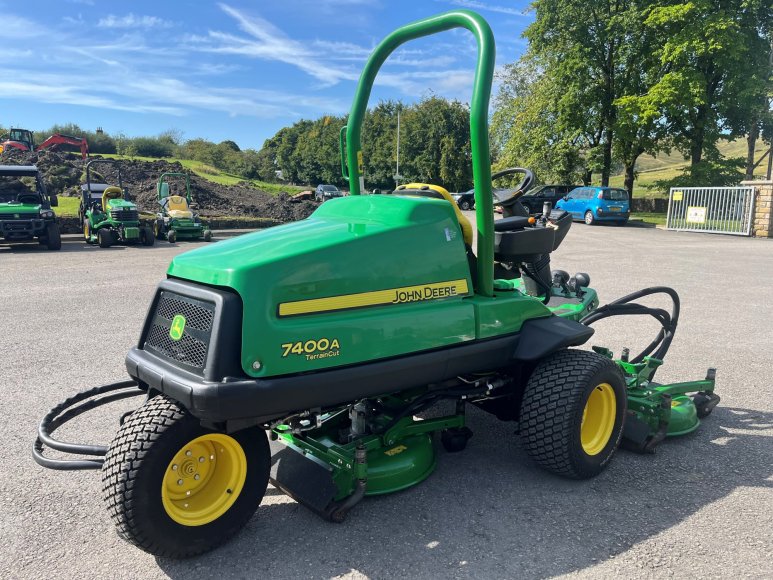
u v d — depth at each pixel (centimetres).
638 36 2684
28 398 455
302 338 260
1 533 284
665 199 3312
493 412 391
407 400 344
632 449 375
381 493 313
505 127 3769
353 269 278
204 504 268
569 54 2830
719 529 289
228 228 2180
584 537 282
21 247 1548
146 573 254
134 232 1584
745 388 493
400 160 5747
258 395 247
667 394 374
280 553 269
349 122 396
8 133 3694
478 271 333
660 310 473
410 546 274
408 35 357
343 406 320
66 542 277
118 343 607
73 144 4300
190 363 261
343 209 337
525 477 343
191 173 3503
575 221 2548
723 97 2631
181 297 278
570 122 2945
